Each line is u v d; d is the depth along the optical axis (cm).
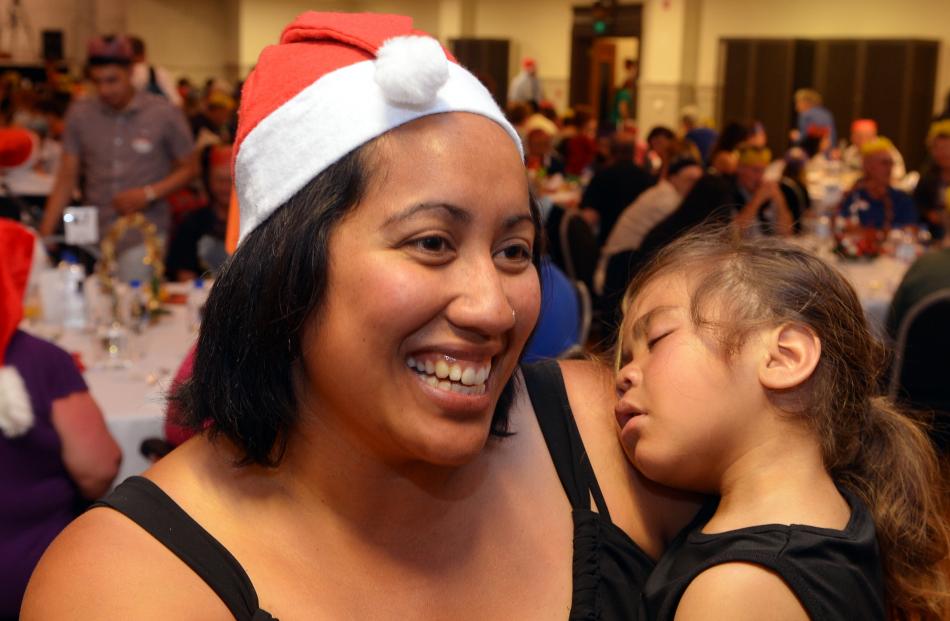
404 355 79
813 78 1396
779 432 104
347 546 88
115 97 454
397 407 79
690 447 104
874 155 571
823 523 100
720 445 105
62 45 1831
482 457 100
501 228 81
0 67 1627
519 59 1725
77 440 209
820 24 1386
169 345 323
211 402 85
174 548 80
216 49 1983
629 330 115
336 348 79
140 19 1903
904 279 305
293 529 86
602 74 1662
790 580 92
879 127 1328
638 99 1550
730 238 117
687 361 106
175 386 96
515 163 82
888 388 266
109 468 216
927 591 109
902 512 109
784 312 105
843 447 107
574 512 103
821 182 882
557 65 1683
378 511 89
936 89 1305
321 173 79
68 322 346
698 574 96
